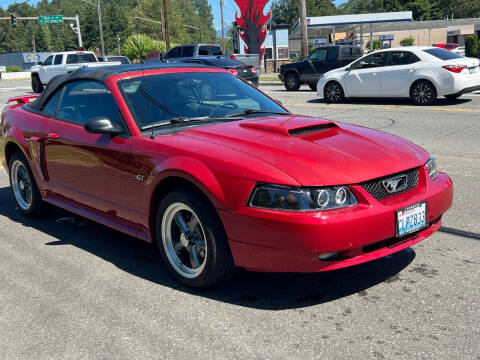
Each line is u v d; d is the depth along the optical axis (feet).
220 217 10.11
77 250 14.15
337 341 8.95
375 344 8.79
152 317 10.16
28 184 17.24
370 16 115.44
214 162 10.30
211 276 10.65
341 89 48.60
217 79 14.58
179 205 10.97
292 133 11.41
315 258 9.39
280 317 9.91
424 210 10.59
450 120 34.17
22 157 16.72
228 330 9.51
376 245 10.11
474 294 10.43
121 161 12.29
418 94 43.39
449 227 14.53
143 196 11.84
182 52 80.79
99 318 10.23
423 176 11.00
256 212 9.59
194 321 9.91
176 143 11.27
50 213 17.87
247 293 11.03
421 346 8.66
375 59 46.42
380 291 10.77
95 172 13.35
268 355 8.63
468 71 42.32
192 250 11.17
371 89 46.32
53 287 11.77
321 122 12.11
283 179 9.48
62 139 14.38
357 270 11.88
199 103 13.35
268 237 9.54
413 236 10.69
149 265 12.91
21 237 15.46
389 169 10.28
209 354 8.76
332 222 9.21
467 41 104.63
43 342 9.45
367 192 9.82
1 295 11.47
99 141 12.99
